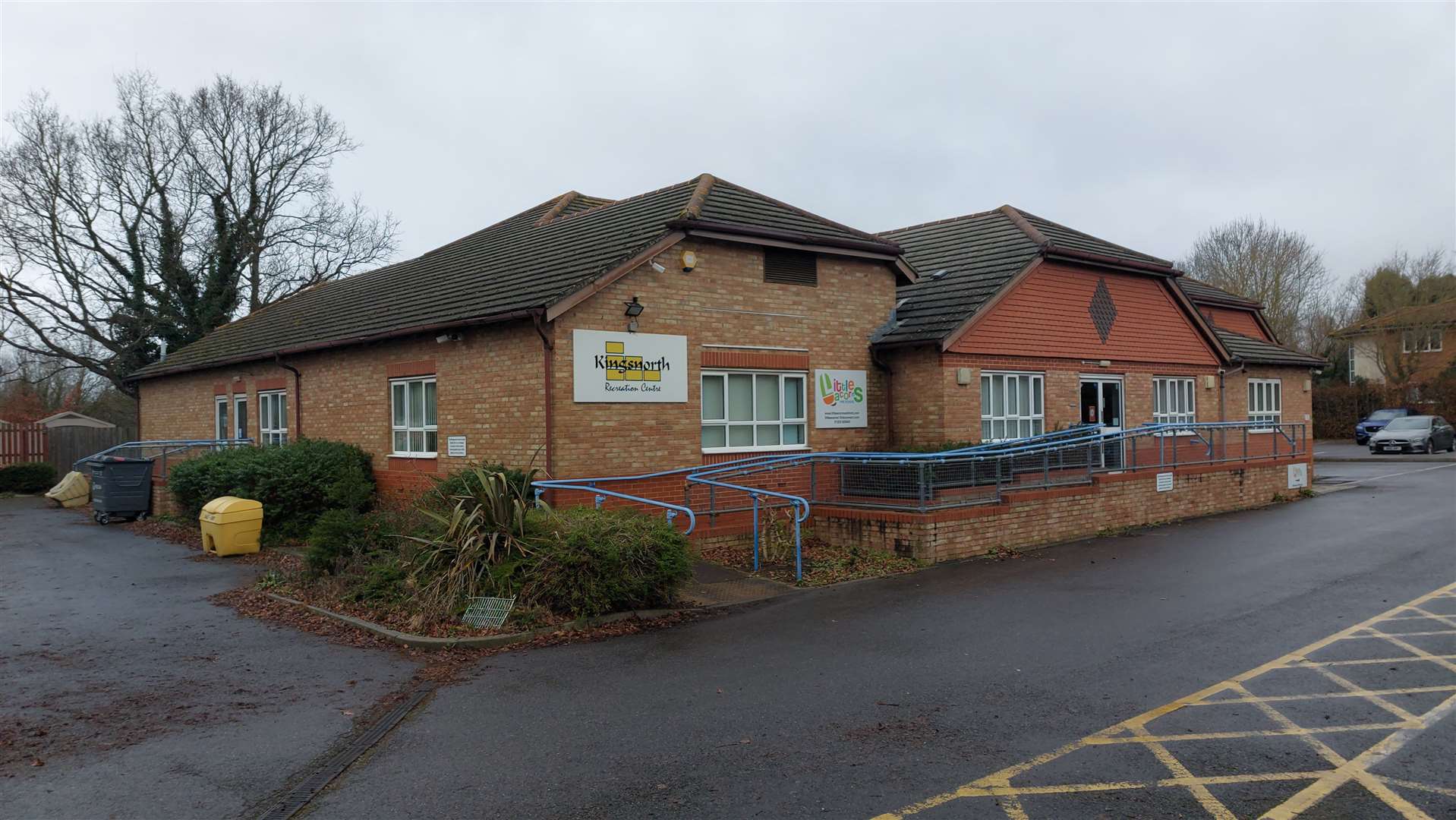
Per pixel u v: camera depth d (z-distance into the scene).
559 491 11.93
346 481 14.71
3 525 17.94
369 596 9.34
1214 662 7.25
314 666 7.57
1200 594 9.84
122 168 31.86
